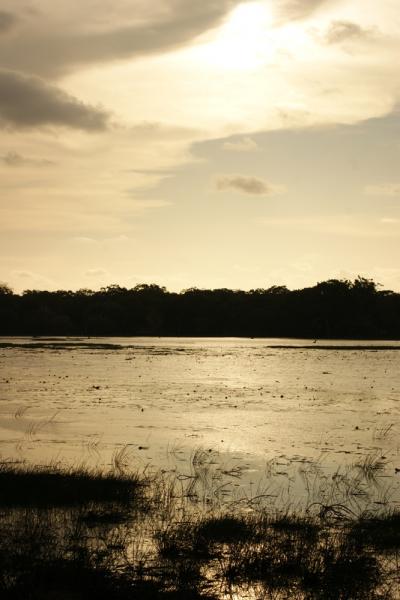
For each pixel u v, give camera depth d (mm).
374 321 176125
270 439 23734
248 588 11094
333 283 175875
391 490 16984
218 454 21062
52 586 10969
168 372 54875
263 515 14586
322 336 176500
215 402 34438
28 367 58781
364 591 11062
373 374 53875
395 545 12984
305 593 10961
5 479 16734
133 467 19062
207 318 191875
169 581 11242
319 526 13953
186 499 15891
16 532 13273
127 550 12523
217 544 12922
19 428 25750
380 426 26688
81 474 17344
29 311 188000
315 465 19625
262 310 188000
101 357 74938
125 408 31703
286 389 41562
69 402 34000
